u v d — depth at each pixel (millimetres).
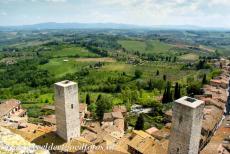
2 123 87688
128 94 159875
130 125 116375
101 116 128500
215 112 97625
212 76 176625
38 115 137000
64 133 67500
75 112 67938
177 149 52031
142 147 74125
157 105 139000
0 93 188500
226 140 70188
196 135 50781
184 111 49094
